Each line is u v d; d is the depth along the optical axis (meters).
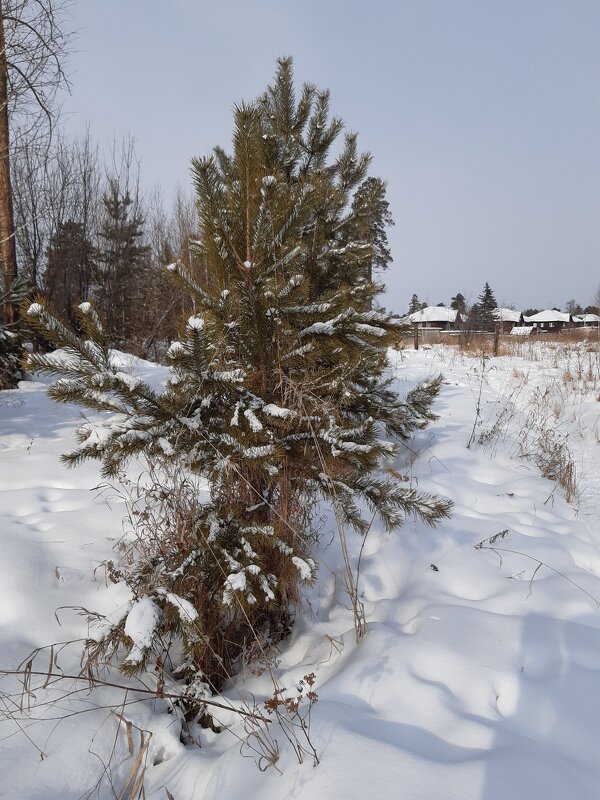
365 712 1.73
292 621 2.62
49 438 5.27
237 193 2.29
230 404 2.18
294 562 2.08
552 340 24.91
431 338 31.28
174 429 1.94
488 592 2.69
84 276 17.61
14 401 7.04
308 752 1.56
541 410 8.38
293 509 2.52
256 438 2.02
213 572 2.11
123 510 3.39
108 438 1.78
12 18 8.70
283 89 4.30
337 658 2.20
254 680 2.21
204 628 2.10
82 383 1.85
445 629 2.20
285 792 1.44
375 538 3.41
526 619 2.33
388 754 1.50
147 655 1.70
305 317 2.31
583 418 7.66
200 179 2.22
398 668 1.93
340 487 2.22
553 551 3.20
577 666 2.02
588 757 1.59
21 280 5.16
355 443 2.17
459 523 3.61
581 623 2.40
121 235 19.20
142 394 1.88
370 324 2.19
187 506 2.28
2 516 3.24
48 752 1.67
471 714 1.75
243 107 2.17
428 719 1.69
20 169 14.94
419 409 3.57
